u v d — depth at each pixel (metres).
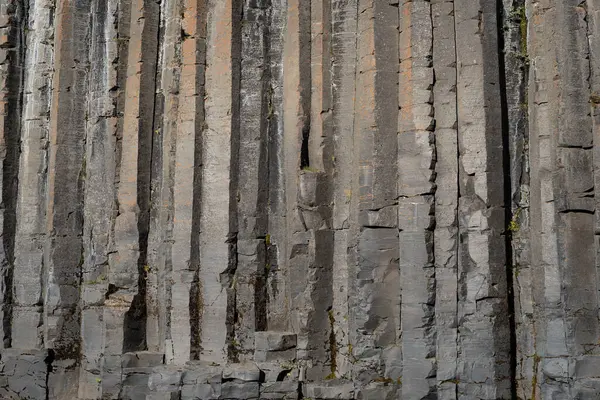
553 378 11.22
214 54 12.65
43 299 12.94
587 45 11.81
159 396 11.73
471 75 11.88
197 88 12.58
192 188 12.36
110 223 12.80
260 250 12.30
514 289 11.77
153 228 12.67
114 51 13.15
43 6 13.54
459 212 11.70
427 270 11.62
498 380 11.34
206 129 12.52
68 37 13.30
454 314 11.48
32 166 13.24
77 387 12.62
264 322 12.23
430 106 11.91
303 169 12.28
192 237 12.27
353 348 11.73
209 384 11.69
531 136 12.08
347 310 11.97
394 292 11.78
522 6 12.45
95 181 12.99
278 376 11.78
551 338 11.34
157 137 12.88
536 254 11.70
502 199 11.71
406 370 11.52
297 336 11.96
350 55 12.52
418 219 11.73
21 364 12.58
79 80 13.29
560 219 11.52
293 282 12.12
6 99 13.35
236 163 12.43
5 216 13.17
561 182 11.54
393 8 12.32
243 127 12.55
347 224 12.16
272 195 12.51
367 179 11.88
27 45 13.53
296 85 12.45
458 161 11.79
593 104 11.67
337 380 11.78
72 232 12.97
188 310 12.12
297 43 12.52
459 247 11.60
